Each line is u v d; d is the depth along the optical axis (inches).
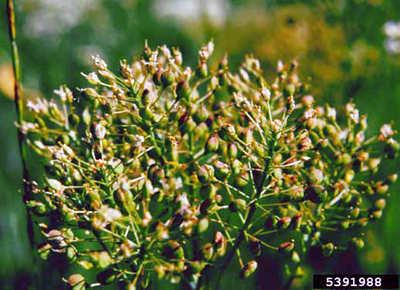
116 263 4.8
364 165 5.7
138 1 14.6
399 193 7.9
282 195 5.0
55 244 4.7
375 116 9.2
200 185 5.0
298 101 7.4
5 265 7.3
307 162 5.0
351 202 5.5
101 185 4.9
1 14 11.1
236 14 12.4
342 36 9.8
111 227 4.6
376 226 7.9
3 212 7.7
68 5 13.6
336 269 7.5
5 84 10.1
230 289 7.2
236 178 4.8
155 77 4.8
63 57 12.2
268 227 4.8
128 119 5.6
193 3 15.7
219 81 5.6
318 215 5.5
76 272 6.9
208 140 4.8
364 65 9.5
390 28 9.7
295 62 6.1
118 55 13.3
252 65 6.0
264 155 5.0
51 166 5.2
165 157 5.1
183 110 5.1
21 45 11.7
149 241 4.5
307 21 10.1
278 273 7.4
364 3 9.8
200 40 13.6
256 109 4.8
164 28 14.4
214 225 7.2
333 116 5.8
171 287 6.4
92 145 4.8
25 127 5.5
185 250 4.8
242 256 7.5
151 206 6.2
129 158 5.1
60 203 4.7
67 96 5.6
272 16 11.7
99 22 13.7
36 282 5.7
